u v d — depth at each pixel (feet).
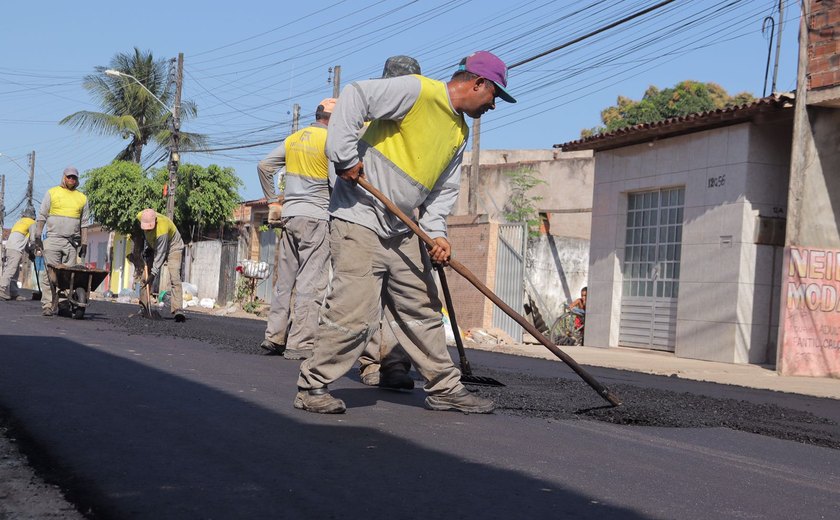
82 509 8.12
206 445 11.12
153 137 121.08
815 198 40.93
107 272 38.40
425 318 15.39
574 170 83.10
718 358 44.96
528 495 9.60
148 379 17.20
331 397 14.53
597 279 54.80
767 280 44.73
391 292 15.25
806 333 40.29
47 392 14.62
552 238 72.79
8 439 10.91
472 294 61.21
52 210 39.65
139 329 32.55
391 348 18.30
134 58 120.16
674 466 12.05
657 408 19.07
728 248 44.75
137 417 12.79
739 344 44.09
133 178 106.22
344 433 12.57
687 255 47.50
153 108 120.57
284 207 25.12
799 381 36.78
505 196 86.28
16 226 55.16
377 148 14.52
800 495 10.85
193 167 106.63
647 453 12.94
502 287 60.90
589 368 36.35
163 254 40.88
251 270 82.28
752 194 44.14
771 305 44.91
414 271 15.08
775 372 40.50
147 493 8.70
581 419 16.24
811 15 40.45
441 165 14.60
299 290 24.71
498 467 10.94
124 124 116.98
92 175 106.22
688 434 15.70
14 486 8.80
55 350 21.59
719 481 11.27
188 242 111.24
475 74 14.28
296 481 9.51
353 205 14.53
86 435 11.31
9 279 54.75
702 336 46.06
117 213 105.70
